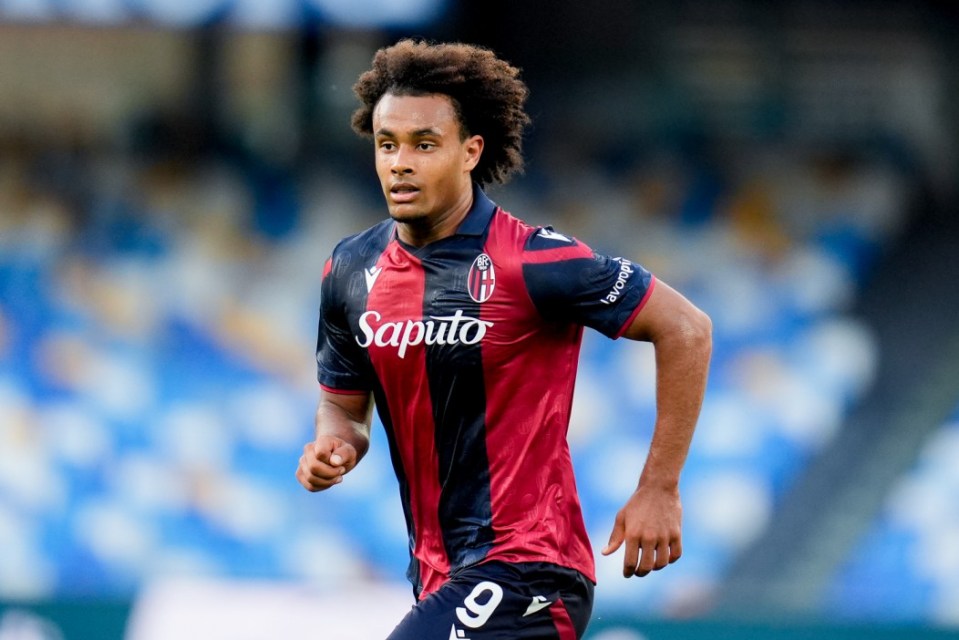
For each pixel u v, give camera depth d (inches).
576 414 1929.1
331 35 2217.0
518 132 505.7
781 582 1776.6
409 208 474.9
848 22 2289.6
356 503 1840.6
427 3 1914.4
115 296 1999.3
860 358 2020.2
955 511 1838.1
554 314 481.1
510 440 483.2
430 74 478.3
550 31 2258.9
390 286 489.1
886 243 2176.4
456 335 478.3
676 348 477.7
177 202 2124.8
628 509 476.1
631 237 2145.7
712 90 2293.3
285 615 1099.9
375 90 494.0
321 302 514.9
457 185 482.9
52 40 2165.4
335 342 515.2
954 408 1948.8
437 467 490.9
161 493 1847.9
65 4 1900.8
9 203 2075.5
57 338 1950.1
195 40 2206.0
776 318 2062.0
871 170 2253.9
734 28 2288.4
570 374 494.3
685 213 2180.1
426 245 488.1
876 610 1756.9
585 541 501.4
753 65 2294.5
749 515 1856.5
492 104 487.8
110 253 2044.8
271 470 1883.6
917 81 2292.1
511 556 482.3
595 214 2172.7
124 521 1824.6
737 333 2042.3
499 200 2169.0
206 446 1889.8
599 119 2272.4
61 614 1117.1
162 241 2066.9
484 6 2231.8
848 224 2187.5
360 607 1103.6
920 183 2261.3
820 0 2281.0
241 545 1823.3
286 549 1818.4
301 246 2095.2
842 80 2292.1
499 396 481.4
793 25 2292.1
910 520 1825.8
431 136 474.9
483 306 477.7
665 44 2287.2
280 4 1900.8
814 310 2075.5
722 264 2117.4
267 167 2198.6
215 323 1996.8
